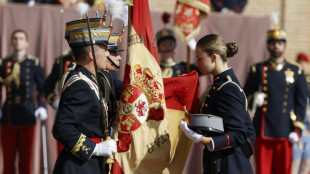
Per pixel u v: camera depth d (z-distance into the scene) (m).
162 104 13.91
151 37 14.12
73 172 12.10
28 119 23.02
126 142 13.51
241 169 13.41
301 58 28.06
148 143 13.62
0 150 23.28
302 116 23.05
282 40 23.30
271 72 23.23
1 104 23.44
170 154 14.23
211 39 13.70
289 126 23.05
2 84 23.11
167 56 22.00
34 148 23.41
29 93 23.11
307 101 24.44
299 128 22.92
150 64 13.95
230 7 29.19
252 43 24.80
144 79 13.80
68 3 26.31
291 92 23.14
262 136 22.92
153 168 13.71
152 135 13.69
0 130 23.19
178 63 22.36
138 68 13.77
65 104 11.93
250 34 24.78
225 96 13.27
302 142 24.86
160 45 22.02
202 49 13.71
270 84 23.12
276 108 23.00
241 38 24.70
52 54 23.28
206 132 13.46
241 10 29.45
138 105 13.60
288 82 23.08
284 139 22.94
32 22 23.20
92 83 12.29
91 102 12.06
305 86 23.27
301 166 24.86
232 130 13.16
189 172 23.45
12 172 23.33
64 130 11.77
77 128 12.05
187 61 21.83
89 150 11.94
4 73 23.06
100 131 12.34
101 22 12.54
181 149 14.47
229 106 13.22
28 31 23.19
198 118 13.12
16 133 23.17
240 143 13.21
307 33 32.94
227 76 13.53
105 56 12.69
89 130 12.13
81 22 12.51
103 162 12.87
